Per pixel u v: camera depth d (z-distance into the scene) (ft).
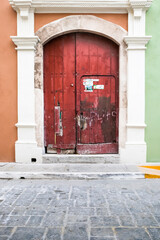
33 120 18.70
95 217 10.31
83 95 19.39
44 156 18.74
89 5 17.98
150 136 18.85
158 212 10.84
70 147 19.51
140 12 17.97
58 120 19.44
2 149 18.94
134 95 18.57
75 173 15.81
